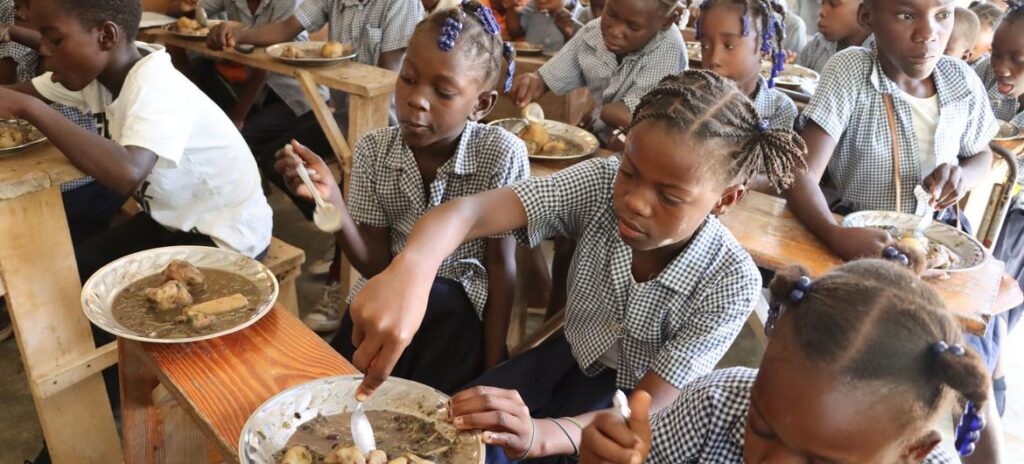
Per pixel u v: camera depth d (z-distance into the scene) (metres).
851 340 0.81
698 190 1.19
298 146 1.42
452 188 1.78
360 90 2.51
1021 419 2.50
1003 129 2.78
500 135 1.75
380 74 2.66
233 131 1.98
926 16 1.91
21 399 2.26
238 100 3.48
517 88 2.93
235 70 3.68
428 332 1.79
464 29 1.60
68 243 1.66
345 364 1.25
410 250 1.15
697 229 1.40
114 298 1.38
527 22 4.04
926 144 2.13
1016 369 2.75
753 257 1.71
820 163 2.08
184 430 1.55
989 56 3.16
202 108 1.88
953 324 0.85
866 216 1.89
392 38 3.28
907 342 0.81
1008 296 1.71
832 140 2.10
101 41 1.73
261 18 3.70
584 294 1.55
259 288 1.45
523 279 2.37
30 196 1.56
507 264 1.80
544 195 1.44
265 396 1.16
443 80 1.59
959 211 2.16
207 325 1.30
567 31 3.81
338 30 3.33
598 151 2.30
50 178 1.55
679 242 1.40
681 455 1.13
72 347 1.73
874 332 0.81
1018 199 2.73
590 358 1.55
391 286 1.03
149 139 1.67
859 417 0.82
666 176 1.17
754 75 2.46
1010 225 2.74
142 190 1.88
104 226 2.43
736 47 2.36
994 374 2.18
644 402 0.93
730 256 1.41
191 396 1.15
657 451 1.16
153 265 1.47
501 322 1.81
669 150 1.16
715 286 1.40
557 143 2.26
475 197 1.39
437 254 1.18
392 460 1.02
